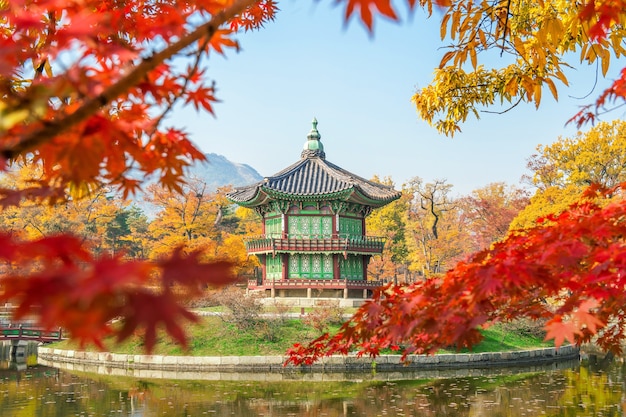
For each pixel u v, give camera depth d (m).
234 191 46.62
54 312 1.31
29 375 27.91
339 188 41.75
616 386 22.83
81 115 1.89
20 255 1.62
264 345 31.95
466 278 4.09
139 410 19.06
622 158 48.56
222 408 19.50
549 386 23.27
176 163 2.79
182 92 2.33
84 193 2.79
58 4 2.27
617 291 3.56
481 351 31.75
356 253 42.31
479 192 79.44
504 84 8.39
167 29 2.26
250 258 54.12
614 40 5.72
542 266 3.90
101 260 1.48
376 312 5.00
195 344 32.25
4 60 1.71
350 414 18.39
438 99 8.75
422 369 29.62
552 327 3.43
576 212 5.03
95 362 32.50
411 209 77.44
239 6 2.11
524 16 7.32
